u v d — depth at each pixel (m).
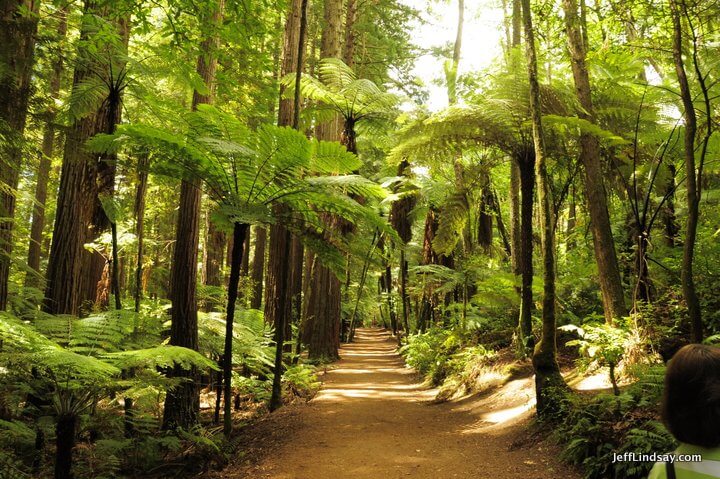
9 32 5.07
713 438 1.10
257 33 6.80
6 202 6.49
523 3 5.56
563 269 10.53
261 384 8.74
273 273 11.71
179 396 6.28
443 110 7.52
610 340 5.58
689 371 1.15
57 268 7.52
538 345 5.34
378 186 5.24
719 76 6.90
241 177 5.02
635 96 8.28
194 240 6.76
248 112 13.79
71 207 7.61
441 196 13.23
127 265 17.25
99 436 5.62
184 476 4.84
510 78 7.27
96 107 6.14
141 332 6.03
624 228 9.34
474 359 9.05
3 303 5.83
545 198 5.35
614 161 8.32
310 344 15.81
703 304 5.89
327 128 13.79
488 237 12.12
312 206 5.80
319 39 20.25
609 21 6.37
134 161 5.85
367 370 13.67
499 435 5.41
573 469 3.91
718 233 6.84
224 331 7.51
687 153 4.42
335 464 4.63
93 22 5.79
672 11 4.78
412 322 21.33
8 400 4.87
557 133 7.38
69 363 3.58
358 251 6.43
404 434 5.81
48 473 4.51
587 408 4.38
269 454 5.13
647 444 3.36
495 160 8.89
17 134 5.14
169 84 8.00
